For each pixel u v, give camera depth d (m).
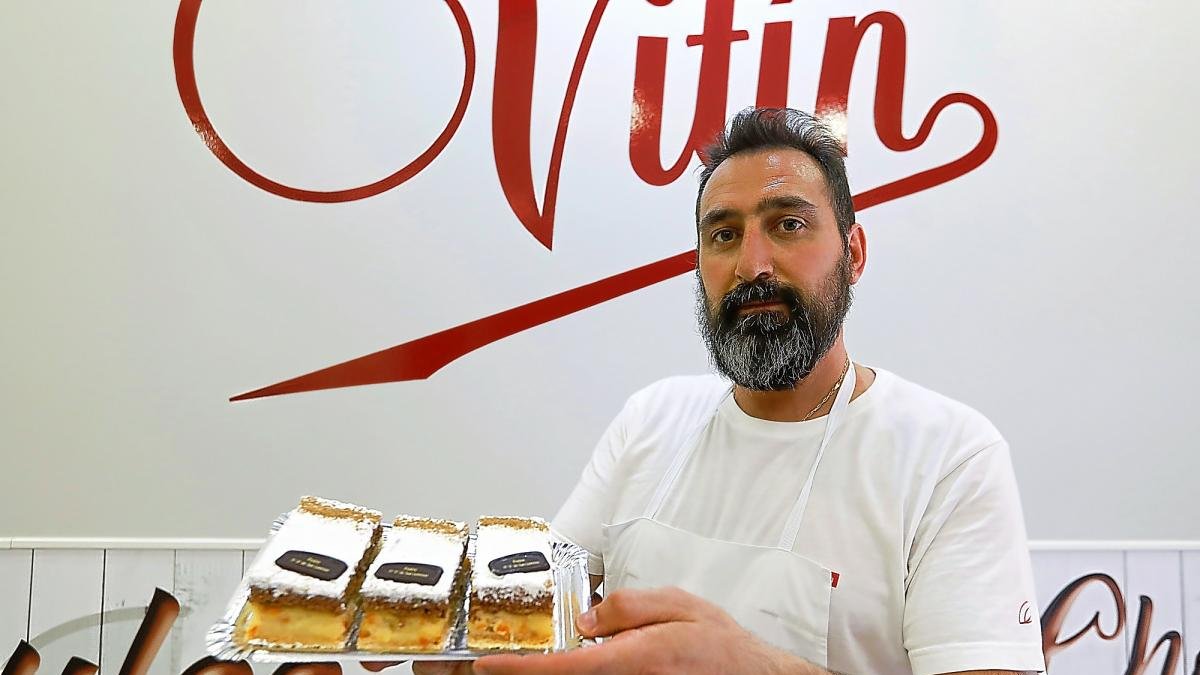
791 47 1.83
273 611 1.01
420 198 1.80
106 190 1.76
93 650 1.72
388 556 1.12
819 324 1.15
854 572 1.10
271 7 1.79
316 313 1.79
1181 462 1.83
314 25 1.80
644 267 1.82
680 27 1.82
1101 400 1.83
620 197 1.82
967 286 1.82
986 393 1.82
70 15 1.76
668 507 1.27
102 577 1.73
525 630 1.03
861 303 1.82
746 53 1.82
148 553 1.74
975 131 1.83
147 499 1.75
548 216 1.82
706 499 1.24
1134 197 1.84
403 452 1.79
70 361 1.75
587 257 1.82
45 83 1.76
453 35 1.81
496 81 1.81
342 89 1.80
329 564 1.06
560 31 1.82
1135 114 1.84
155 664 1.73
